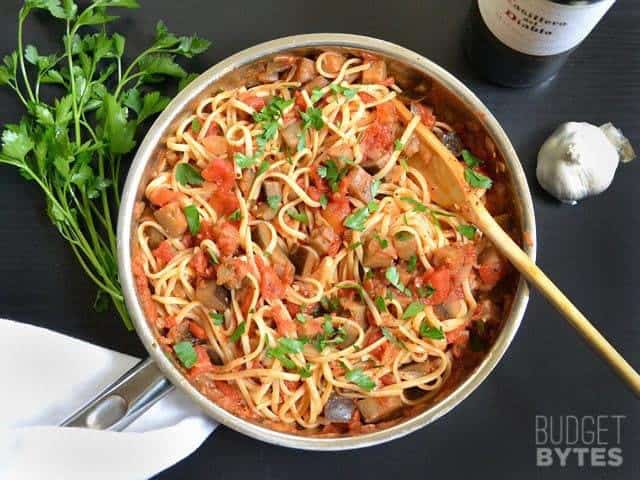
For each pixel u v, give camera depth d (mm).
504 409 542
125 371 518
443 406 462
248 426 461
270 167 514
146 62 538
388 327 508
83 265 528
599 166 538
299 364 500
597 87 568
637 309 550
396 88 533
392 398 503
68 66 553
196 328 510
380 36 570
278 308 502
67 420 486
